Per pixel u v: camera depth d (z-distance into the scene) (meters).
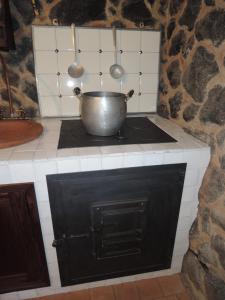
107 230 1.10
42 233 1.04
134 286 1.27
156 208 1.09
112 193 1.01
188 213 1.16
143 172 1.00
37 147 0.99
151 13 1.33
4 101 1.33
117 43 1.34
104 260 1.17
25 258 1.06
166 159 0.99
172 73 1.30
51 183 0.93
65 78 1.35
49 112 1.40
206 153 1.02
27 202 0.95
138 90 1.46
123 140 1.07
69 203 0.98
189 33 1.12
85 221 1.04
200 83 1.06
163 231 1.16
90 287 1.25
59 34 1.26
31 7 1.20
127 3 1.28
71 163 0.91
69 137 1.11
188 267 1.23
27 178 0.91
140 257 1.21
